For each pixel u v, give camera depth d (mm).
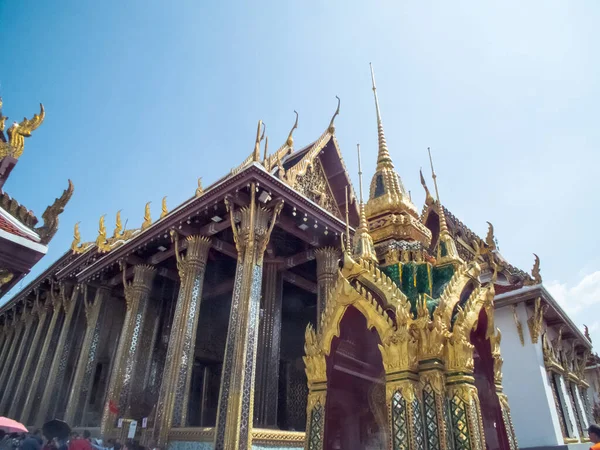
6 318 31406
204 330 19703
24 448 8148
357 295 3723
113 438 13367
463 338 3414
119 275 19203
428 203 9055
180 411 12648
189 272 14781
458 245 13992
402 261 4309
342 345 4242
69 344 20750
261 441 11250
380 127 5711
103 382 19203
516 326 13234
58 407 19375
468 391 3238
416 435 3053
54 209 6121
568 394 14188
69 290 22953
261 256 13406
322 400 3732
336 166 19656
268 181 13430
